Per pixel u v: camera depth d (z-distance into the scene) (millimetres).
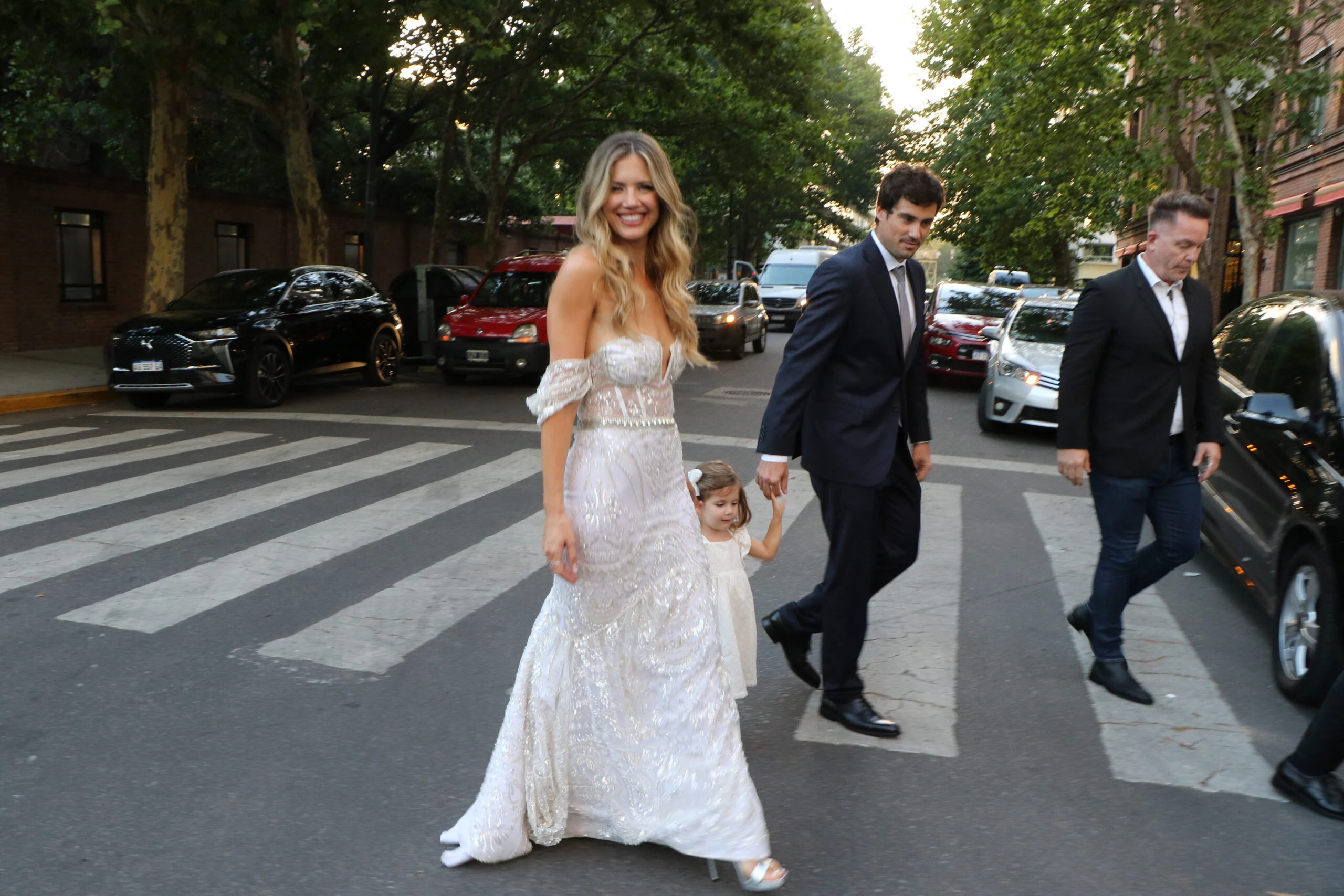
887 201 3648
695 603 2881
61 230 20141
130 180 21281
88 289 20828
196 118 25516
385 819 3207
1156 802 3389
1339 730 3285
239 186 26766
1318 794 3338
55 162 24906
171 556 6000
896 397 3762
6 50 17391
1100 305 4105
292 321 13695
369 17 14453
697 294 22453
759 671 4504
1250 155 15859
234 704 4035
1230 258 26328
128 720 3885
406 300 18641
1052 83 16719
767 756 3666
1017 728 3934
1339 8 15023
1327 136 19578
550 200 44625
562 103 26297
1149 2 15516
